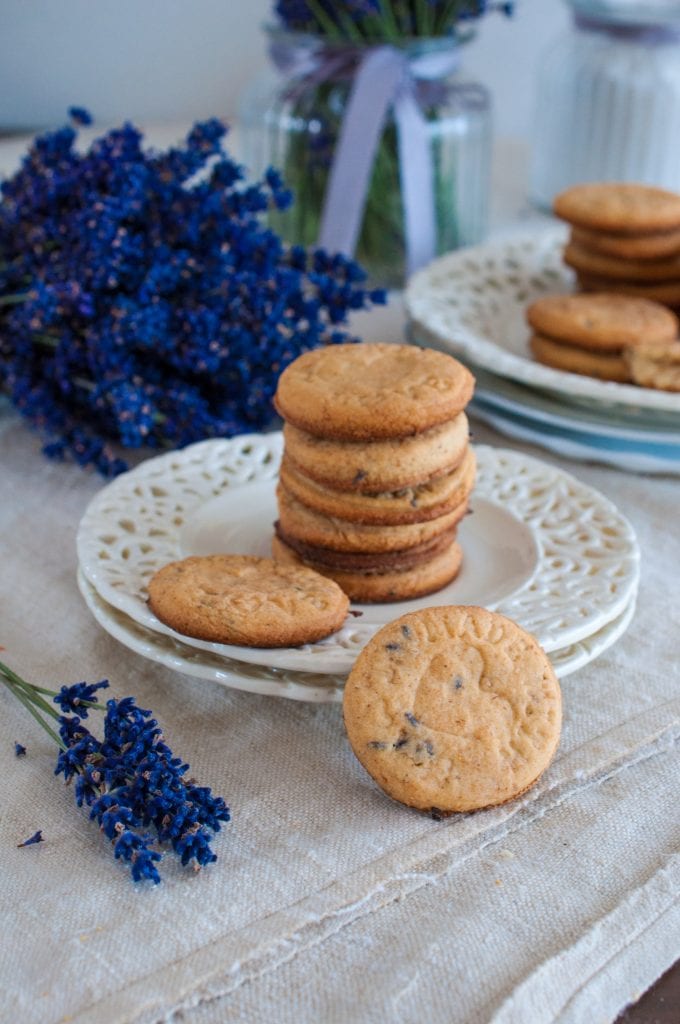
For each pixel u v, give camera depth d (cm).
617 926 46
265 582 53
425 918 46
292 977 45
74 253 65
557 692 50
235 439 64
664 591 59
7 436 71
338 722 52
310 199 84
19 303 68
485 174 87
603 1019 44
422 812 49
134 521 58
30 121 109
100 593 54
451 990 44
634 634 57
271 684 51
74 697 50
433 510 55
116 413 65
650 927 46
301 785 50
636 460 67
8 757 51
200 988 44
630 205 75
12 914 46
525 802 49
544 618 53
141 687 54
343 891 46
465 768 48
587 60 90
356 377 55
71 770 49
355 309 68
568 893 47
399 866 47
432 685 49
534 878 47
